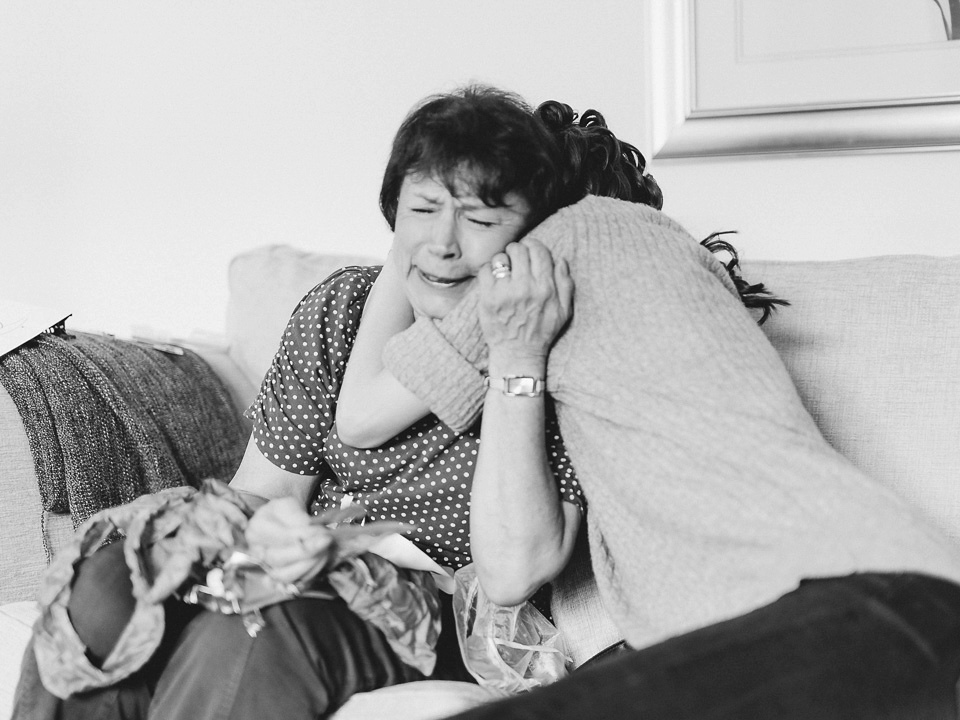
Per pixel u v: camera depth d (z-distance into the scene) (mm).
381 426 1087
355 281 1246
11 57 2479
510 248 1014
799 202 1810
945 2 1671
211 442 1665
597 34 1928
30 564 1463
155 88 2354
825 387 1264
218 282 2363
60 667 935
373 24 2127
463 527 1179
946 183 1722
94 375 1554
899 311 1267
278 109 2240
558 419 1047
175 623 992
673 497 909
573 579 1204
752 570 859
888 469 1218
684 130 1854
